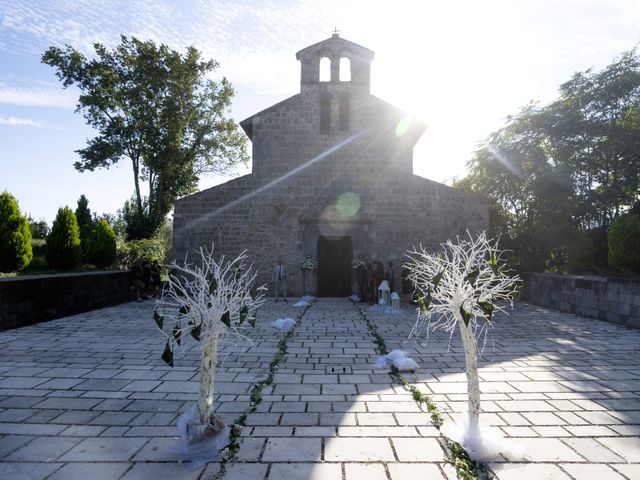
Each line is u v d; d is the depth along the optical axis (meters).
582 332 10.41
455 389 5.69
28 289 10.97
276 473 3.42
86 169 27.39
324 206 17.67
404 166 17.70
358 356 7.61
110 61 27.09
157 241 26.34
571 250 18.14
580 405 5.09
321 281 18.09
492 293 4.31
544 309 15.45
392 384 5.92
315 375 6.37
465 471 3.42
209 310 3.92
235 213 17.66
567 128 19.67
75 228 16.45
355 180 17.73
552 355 7.82
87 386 5.80
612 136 18.95
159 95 27.92
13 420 4.57
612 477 3.36
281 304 15.69
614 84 19.16
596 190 20.11
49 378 6.18
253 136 17.98
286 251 17.59
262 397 5.33
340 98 18.16
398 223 17.55
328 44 18.17
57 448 3.88
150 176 29.91
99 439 4.08
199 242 17.58
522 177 20.25
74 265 16.39
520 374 6.49
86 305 13.73
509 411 4.88
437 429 4.32
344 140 17.91
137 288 16.69
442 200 17.53
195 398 5.31
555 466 3.55
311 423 4.48
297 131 17.97
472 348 4.04
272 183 17.78
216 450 3.72
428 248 17.36
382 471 3.45
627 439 4.11
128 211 30.94
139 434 4.20
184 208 17.66
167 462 3.61
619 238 13.53
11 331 10.05
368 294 15.98
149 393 5.50
